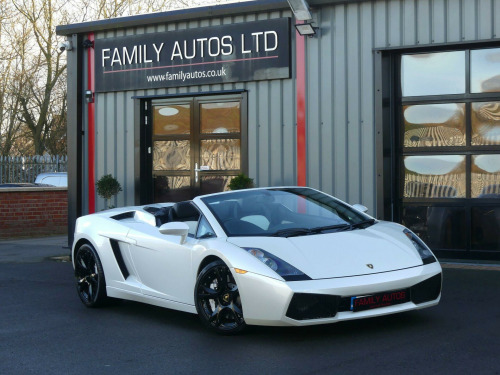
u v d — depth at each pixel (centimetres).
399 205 977
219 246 572
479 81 926
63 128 2825
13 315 707
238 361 505
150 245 657
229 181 1097
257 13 1045
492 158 923
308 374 464
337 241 571
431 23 930
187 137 1127
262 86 1048
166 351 546
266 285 525
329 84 994
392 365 476
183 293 618
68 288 863
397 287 535
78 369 507
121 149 1162
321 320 517
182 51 1101
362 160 973
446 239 950
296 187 703
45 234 1673
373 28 964
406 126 970
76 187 1180
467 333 557
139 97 1140
